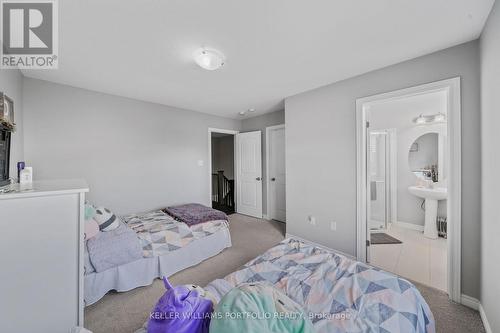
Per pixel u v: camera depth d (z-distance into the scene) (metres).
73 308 1.12
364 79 2.31
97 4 1.26
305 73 2.31
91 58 1.93
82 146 2.69
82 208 1.15
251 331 0.68
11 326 0.98
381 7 1.32
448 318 1.58
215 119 4.34
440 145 3.38
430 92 1.90
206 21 1.44
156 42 1.68
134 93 2.92
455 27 1.52
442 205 3.29
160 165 3.46
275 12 1.36
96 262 1.77
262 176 4.45
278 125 4.09
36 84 2.37
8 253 0.98
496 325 1.31
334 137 2.60
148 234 2.22
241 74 2.32
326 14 1.38
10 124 1.50
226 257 2.66
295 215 3.09
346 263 1.42
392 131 3.75
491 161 1.38
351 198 2.47
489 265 1.42
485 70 1.47
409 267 2.35
